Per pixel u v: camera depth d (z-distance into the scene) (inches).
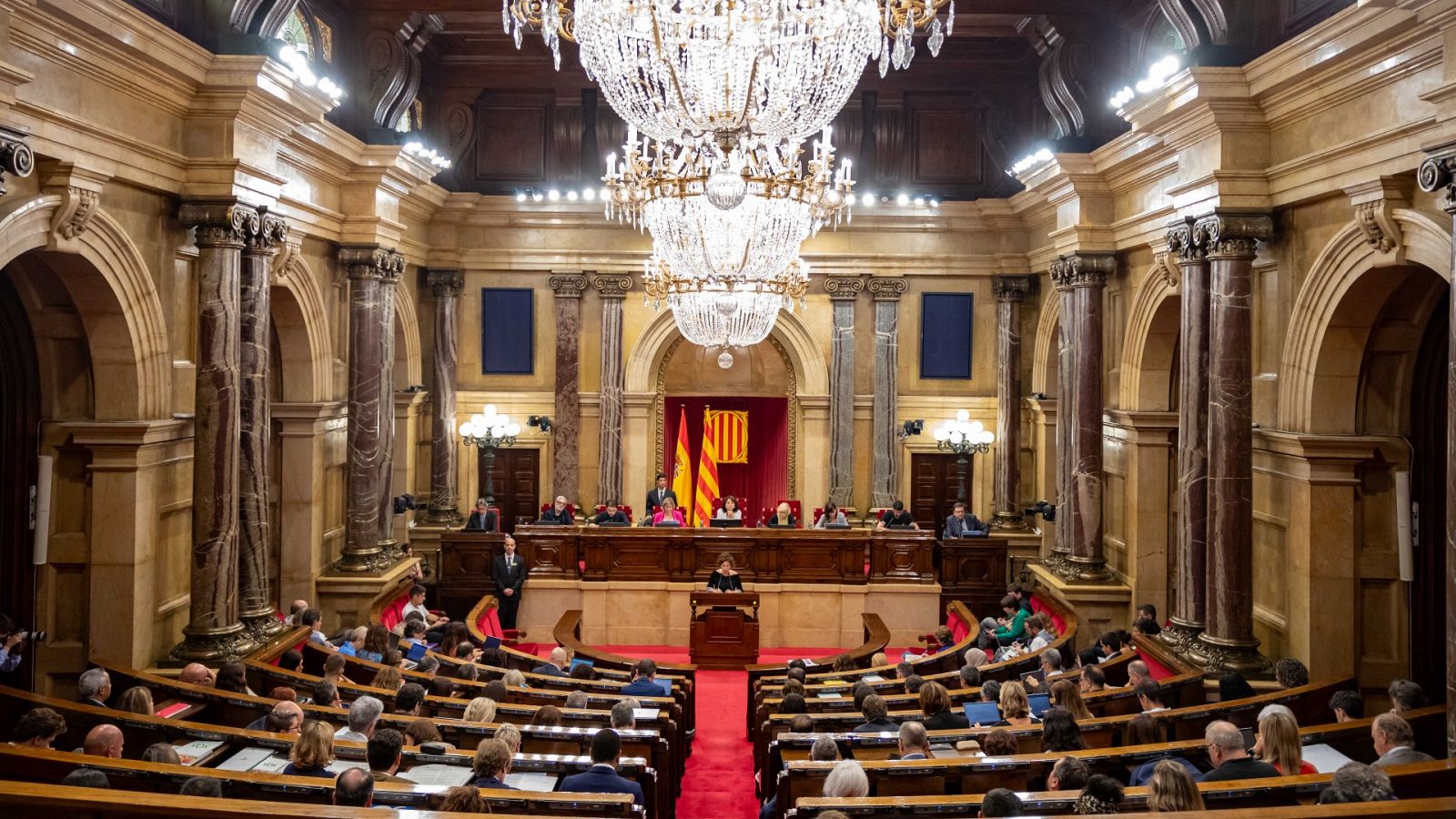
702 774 390.6
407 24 575.8
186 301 413.1
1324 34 334.3
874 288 746.2
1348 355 381.7
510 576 605.0
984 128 744.3
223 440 400.2
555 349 746.8
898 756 276.4
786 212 401.4
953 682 405.7
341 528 588.1
